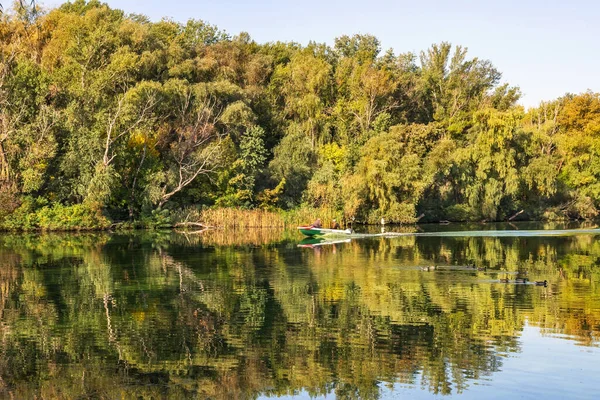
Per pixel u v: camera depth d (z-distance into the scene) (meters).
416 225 72.94
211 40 103.25
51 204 60.12
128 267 35.06
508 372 16.98
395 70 97.31
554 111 101.38
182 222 66.06
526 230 63.56
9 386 16.05
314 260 38.31
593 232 60.62
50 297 26.31
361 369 17.30
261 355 18.41
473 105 97.38
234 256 40.34
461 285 29.08
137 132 62.84
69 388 15.94
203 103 70.81
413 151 78.44
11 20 68.94
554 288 28.25
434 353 18.52
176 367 17.39
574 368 17.22
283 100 92.56
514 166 77.31
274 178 74.00
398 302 25.25
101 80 64.75
